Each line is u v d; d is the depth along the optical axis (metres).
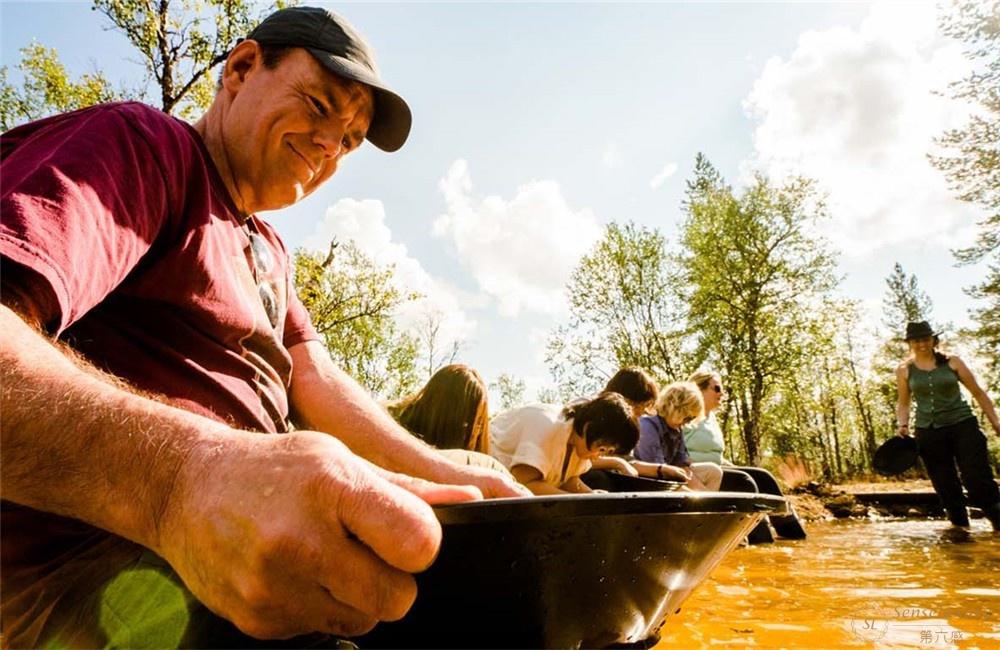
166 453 0.53
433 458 1.28
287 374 1.33
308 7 1.42
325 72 1.36
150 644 0.69
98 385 0.59
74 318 0.77
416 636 0.72
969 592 2.56
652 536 0.74
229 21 10.72
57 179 0.77
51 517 0.81
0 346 0.57
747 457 24.42
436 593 0.69
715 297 25.31
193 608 0.69
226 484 0.49
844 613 2.22
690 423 5.51
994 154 18.75
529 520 0.67
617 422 3.64
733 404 25.52
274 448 0.51
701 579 0.90
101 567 0.74
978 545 4.20
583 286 27.31
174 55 10.67
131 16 10.15
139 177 0.92
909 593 2.57
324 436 0.52
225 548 0.48
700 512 0.75
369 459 1.34
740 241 25.27
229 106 1.38
